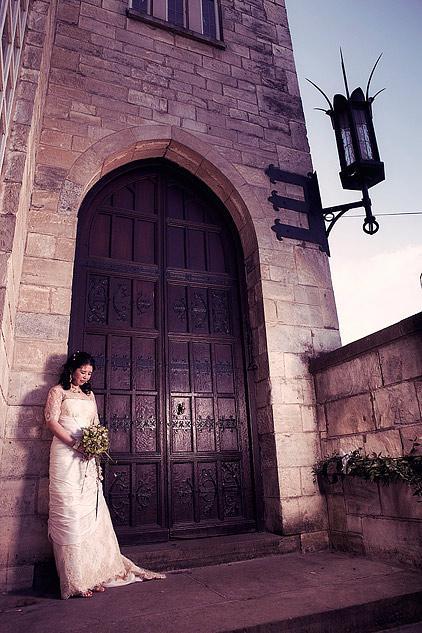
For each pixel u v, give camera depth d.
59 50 4.35
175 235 4.59
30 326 3.20
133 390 3.80
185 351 4.14
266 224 4.62
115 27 4.79
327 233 4.85
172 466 3.72
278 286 4.38
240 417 4.12
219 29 5.61
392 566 2.93
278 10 6.20
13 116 2.88
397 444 3.10
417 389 2.99
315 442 3.90
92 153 4.05
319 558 3.25
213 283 4.55
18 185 2.67
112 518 3.39
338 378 3.78
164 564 3.03
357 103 4.55
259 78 5.48
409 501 2.91
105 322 3.90
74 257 3.84
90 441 2.64
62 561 2.47
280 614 2.08
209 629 1.92
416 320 2.94
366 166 4.35
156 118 4.55
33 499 2.83
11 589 2.63
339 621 2.12
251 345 4.33
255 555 3.33
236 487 3.89
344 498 3.53
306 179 5.14
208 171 4.75
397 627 2.23
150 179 4.73
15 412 2.95
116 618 2.08
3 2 2.18
